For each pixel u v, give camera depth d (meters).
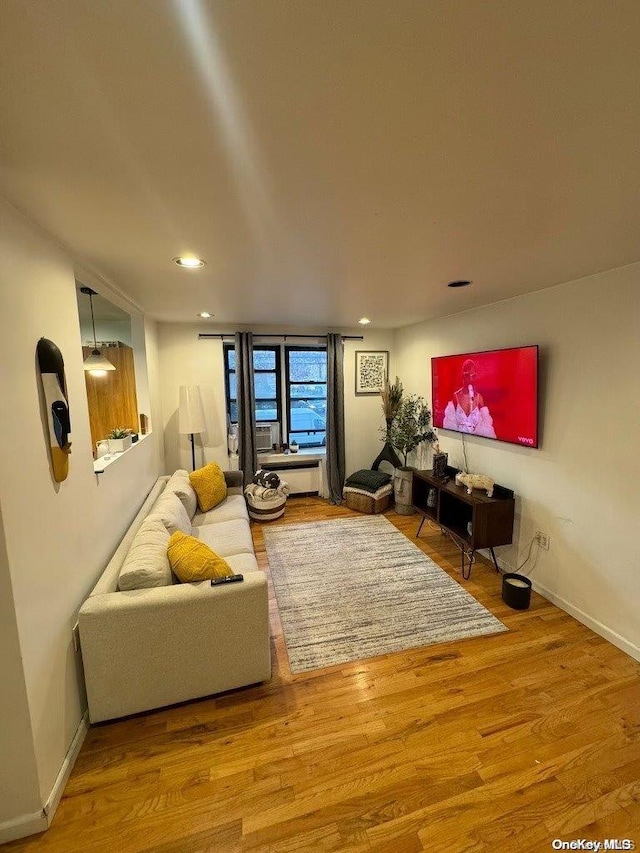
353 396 5.25
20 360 1.37
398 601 2.83
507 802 1.47
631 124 0.95
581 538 2.56
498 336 3.25
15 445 1.32
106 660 1.77
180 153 1.06
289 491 4.86
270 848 1.34
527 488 2.99
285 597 2.88
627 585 2.28
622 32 0.69
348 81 0.80
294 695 2.00
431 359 4.19
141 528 2.40
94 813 1.45
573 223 1.58
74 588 1.75
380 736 1.76
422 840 1.36
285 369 5.21
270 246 1.82
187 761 1.65
